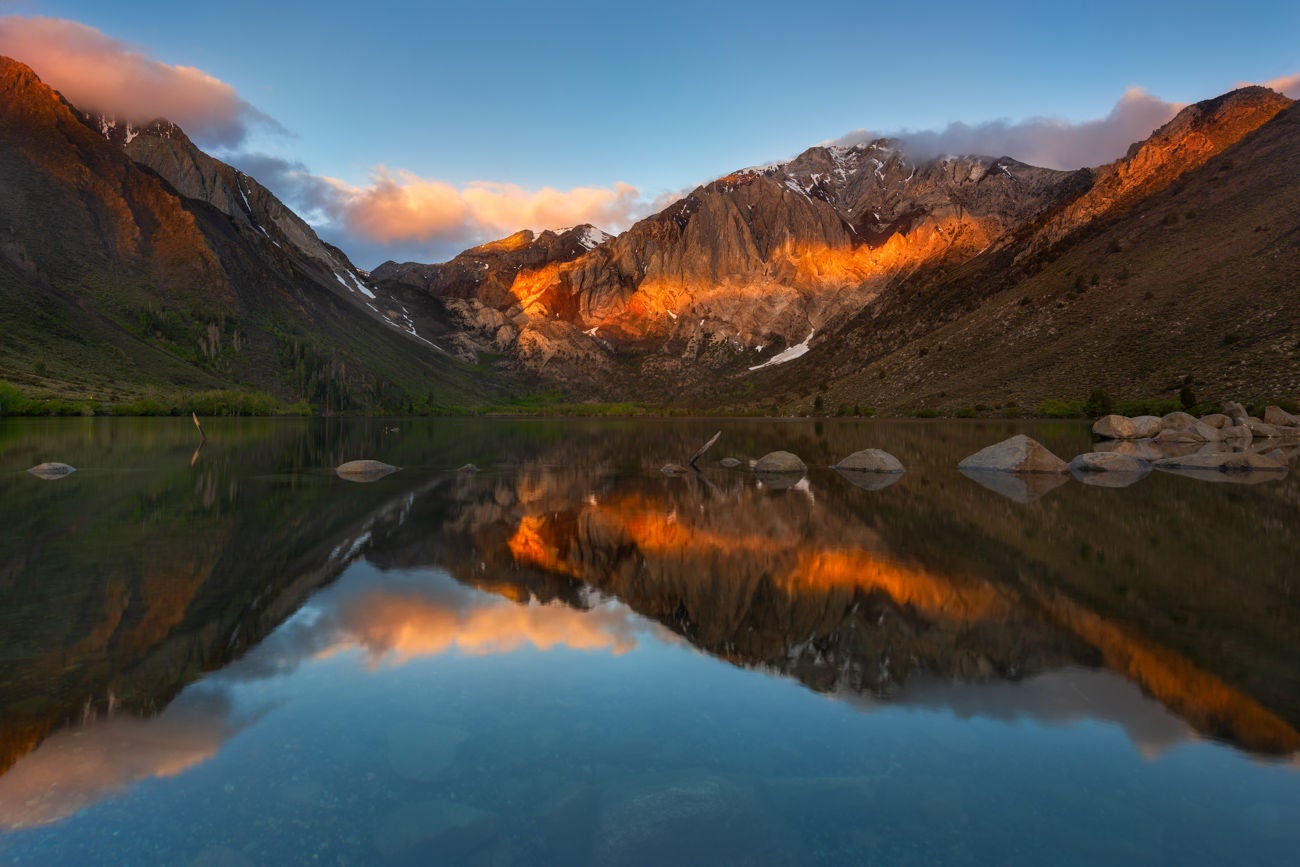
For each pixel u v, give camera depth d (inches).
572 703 236.2
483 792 179.9
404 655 282.8
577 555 494.0
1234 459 1204.5
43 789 180.1
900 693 245.9
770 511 714.8
